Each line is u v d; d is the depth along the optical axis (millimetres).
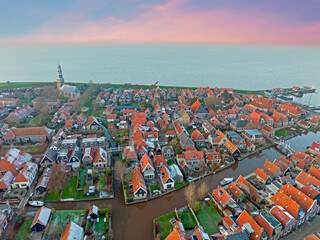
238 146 115875
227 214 71000
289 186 78688
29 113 160125
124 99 196500
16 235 64875
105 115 164500
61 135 119312
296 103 199875
